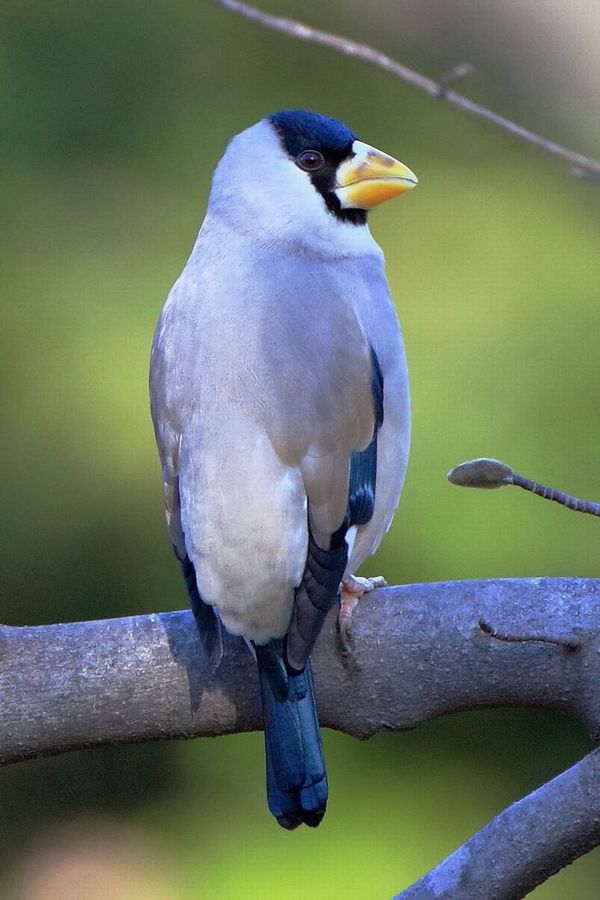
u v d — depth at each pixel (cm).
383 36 1437
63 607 1200
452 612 704
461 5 1466
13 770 1248
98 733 718
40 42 1355
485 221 1311
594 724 686
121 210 1318
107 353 1246
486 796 1147
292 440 733
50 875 1211
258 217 840
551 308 1255
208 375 749
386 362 815
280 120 859
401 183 846
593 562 1141
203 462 728
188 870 1166
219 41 1381
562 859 662
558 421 1194
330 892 1114
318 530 731
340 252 839
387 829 1129
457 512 1145
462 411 1189
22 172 1318
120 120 1348
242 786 1179
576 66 1479
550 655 690
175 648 716
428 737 1155
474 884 661
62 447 1221
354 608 714
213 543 708
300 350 759
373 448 779
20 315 1262
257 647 705
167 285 1284
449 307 1259
